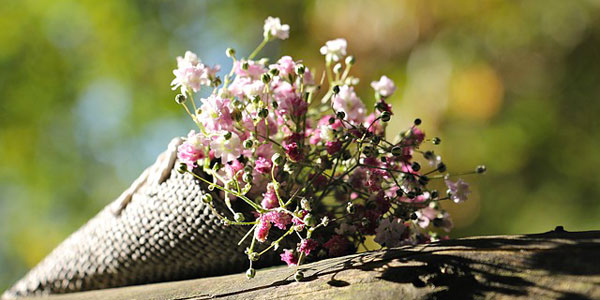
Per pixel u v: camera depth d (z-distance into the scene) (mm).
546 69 4812
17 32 5766
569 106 4945
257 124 1176
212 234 1218
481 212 4758
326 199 1295
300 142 1192
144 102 5824
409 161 1235
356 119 1229
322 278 976
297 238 1191
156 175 1272
